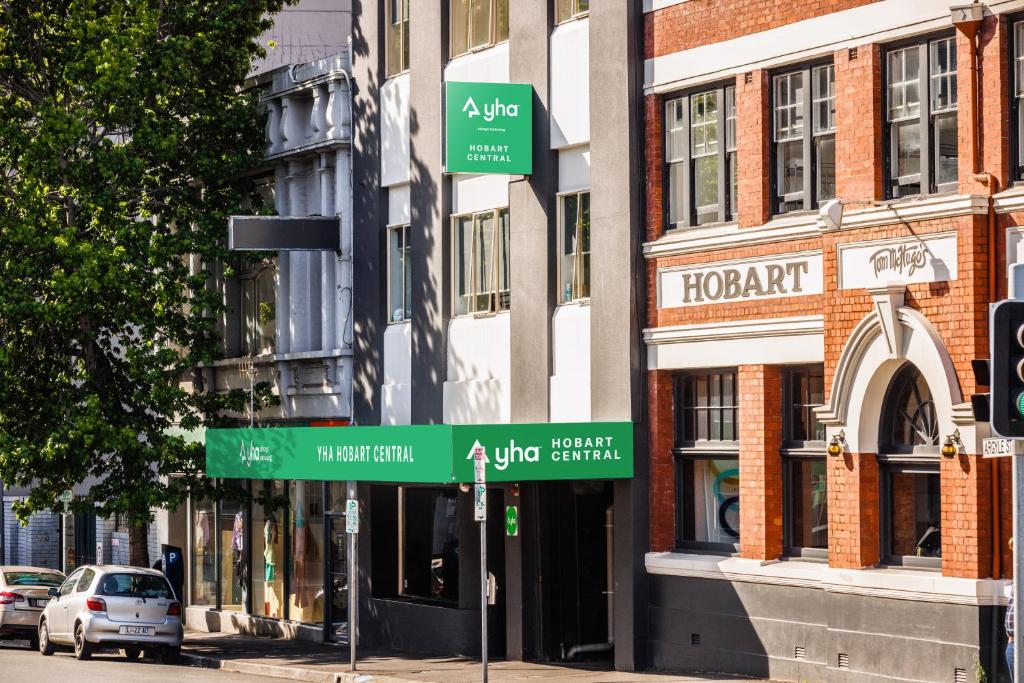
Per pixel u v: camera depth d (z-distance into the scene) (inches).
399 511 1065.5
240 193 1182.3
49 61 1088.2
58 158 1051.9
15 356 1072.8
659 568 819.4
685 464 826.2
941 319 670.5
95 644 1013.8
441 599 1011.3
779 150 768.9
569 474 807.1
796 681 740.7
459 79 983.0
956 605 658.2
